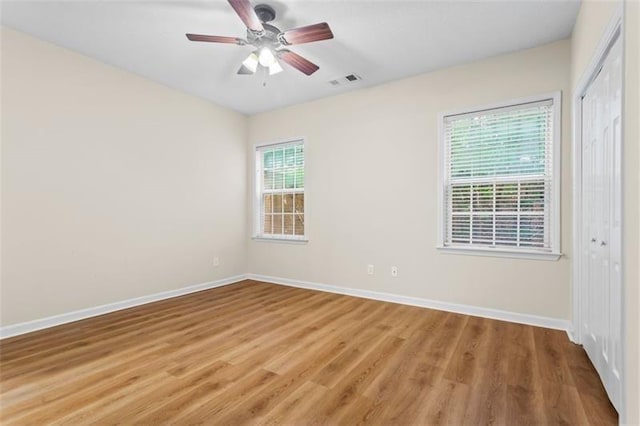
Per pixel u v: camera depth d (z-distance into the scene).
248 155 4.98
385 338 2.66
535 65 2.93
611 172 1.74
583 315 2.42
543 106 2.92
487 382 1.97
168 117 3.91
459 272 3.31
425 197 3.51
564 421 1.61
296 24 2.60
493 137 3.17
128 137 3.51
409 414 1.67
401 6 2.38
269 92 4.09
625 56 1.39
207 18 2.54
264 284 4.66
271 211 4.89
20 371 2.09
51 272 2.93
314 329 2.87
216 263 4.52
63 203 3.01
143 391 1.87
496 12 2.44
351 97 4.02
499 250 3.08
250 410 1.69
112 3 2.35
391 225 3.73
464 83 3.28
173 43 2.92
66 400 1.77
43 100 2.87
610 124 1.75
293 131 4.55
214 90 4.03
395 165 3.70
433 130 3.46
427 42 2.88
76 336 2.69
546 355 2.32
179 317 3.20
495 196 3.16
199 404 1.74
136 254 3.59
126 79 3.48
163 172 3.86
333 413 1.67
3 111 2.65
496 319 3.10
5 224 2.67
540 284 2.91
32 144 2.81
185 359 2.28
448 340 2.60
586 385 1.92
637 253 1.27
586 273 2.32
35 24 2.62
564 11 2.42
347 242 4.07
